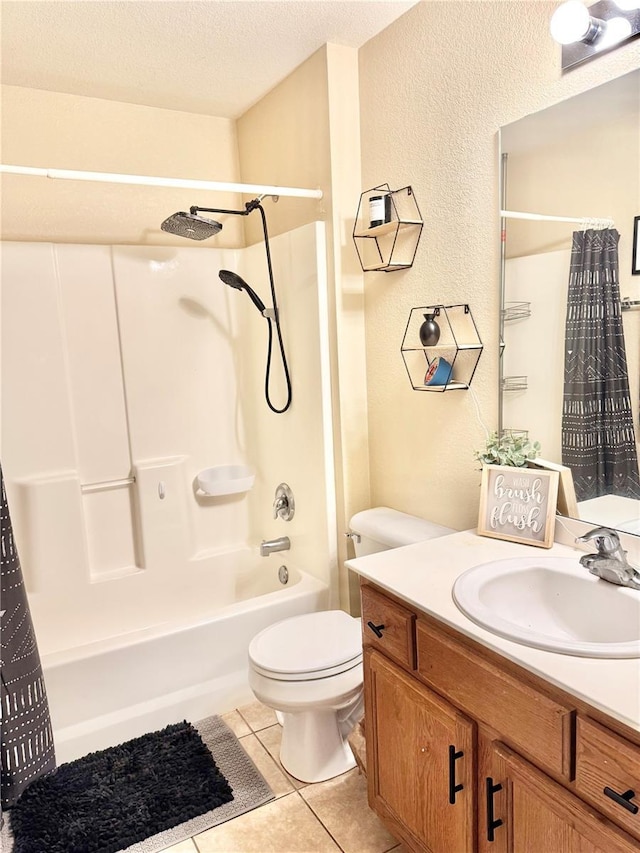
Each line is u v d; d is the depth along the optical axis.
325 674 1.74
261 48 2.14
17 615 1.66
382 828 1.67
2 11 1.84
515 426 1.70
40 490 2.41
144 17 1.90
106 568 2.62
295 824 1.70
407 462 2.17
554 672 1.00
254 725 2.15
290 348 2.51
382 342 2.22
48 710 1.77
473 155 1.74
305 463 2.49
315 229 2.24
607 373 1.42
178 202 2.75
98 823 1.71
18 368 2.38
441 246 1.90
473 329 1.82
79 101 2.50
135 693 2.06
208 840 1.66
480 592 1.32
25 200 2.44
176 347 2.71
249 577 2.86
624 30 1.30
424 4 1.85
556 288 1.53
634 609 1.22
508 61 1.60
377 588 1.52
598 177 1.40
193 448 2.79
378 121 2.11
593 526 1.49
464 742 1.23
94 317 2.52
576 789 1.01
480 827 1.24
